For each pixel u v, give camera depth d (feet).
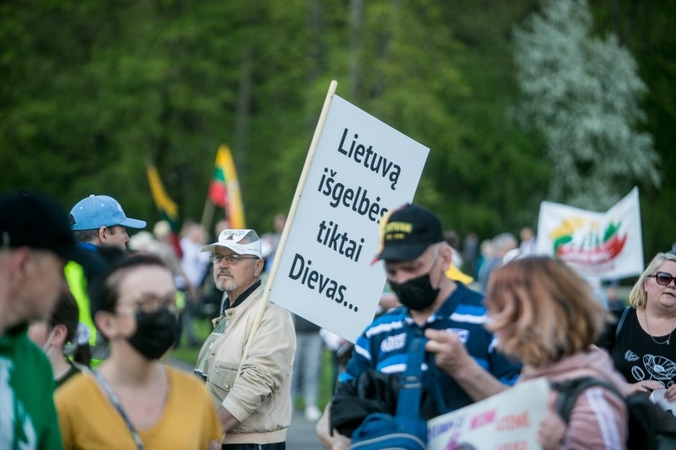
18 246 13.70
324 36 160.35
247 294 24.45
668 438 15.99
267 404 23.75
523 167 158.81
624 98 155.43
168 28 163.94
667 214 98.68
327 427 18.65
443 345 15.62
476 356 16.66
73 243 14.32
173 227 100.89
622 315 25.52
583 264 51.44
